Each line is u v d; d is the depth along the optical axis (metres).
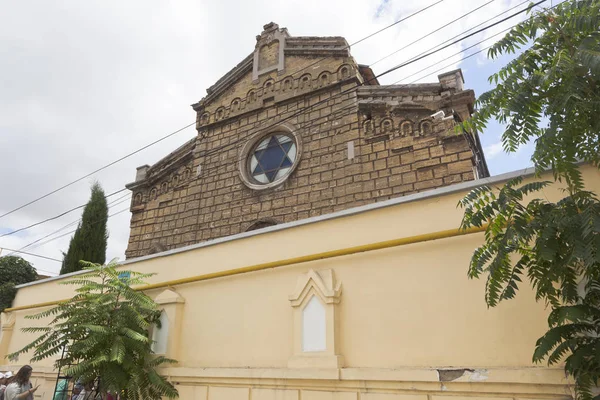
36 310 12.63
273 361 7.10
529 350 5.07
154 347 8.63
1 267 18.33
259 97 16.80
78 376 7.92
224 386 7.45
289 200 14.21
